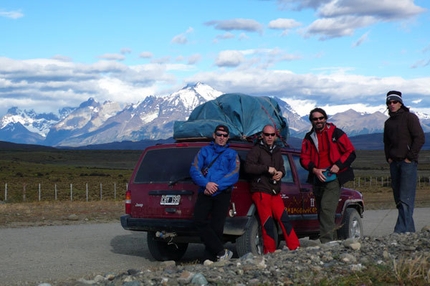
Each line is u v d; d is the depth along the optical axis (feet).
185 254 37.96
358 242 25.76
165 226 31.37
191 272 21.80
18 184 225.97
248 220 30.83
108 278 23.73
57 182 247.50
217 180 29.09
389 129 32.76
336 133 31.53
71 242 41.86
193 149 31.89
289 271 21.39
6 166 400.26
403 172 32.27
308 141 32.27
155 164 32.73
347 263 22.36
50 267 30.60
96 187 209.77
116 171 407.64
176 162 32.04
